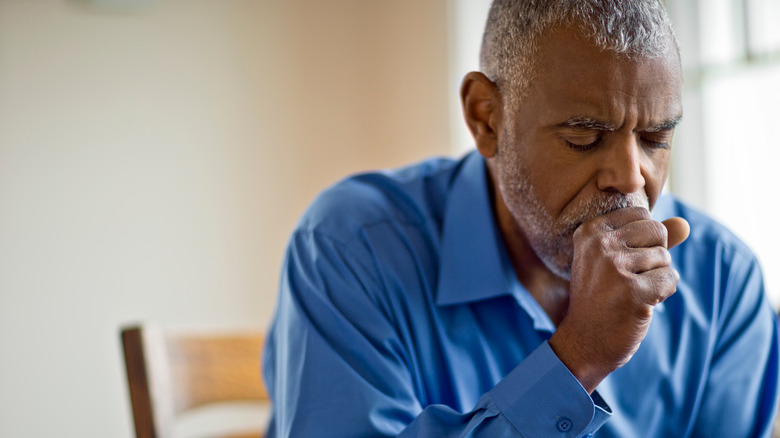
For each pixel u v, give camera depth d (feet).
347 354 3.01
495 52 3.02
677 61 2.74
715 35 5.52
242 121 8.30
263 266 8.27
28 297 7.91
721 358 3.47
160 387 4.05
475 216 3.34
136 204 8.13
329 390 2.93
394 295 3.24
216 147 8.26
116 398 8.01
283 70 8.34
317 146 8.28
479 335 3.26
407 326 3.23
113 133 8.12
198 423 8.00
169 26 8.24
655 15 2.70
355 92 8.19
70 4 8.09
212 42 8.29
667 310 3.48
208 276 8.20
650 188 2.84
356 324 3.09
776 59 5.08
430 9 7.58
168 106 8.21
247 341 4.56
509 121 2.92
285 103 8.32
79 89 8.09
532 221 2.94
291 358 3.08
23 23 8.01
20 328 7.88
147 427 3.92
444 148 7.52
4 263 7.88
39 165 7.99
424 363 3.21
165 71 8.21
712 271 3.58
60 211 8.00
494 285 3.23
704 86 5.58
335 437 2.86
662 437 3.36
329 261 3.21
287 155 8.30
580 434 2.71
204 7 8.29
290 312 3.18
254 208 8.29
